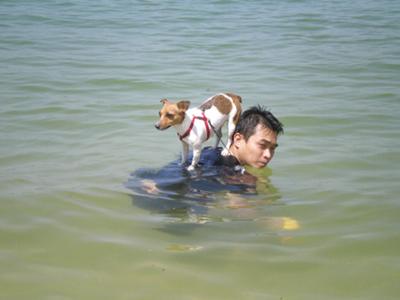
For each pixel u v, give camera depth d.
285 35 6.02
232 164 2.94
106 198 2.73
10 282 2.17
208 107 3.05
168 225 2.52
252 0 8.12
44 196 2.75
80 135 3.48
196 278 2.20
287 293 2.14
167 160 3.16
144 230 2.49
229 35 5.98
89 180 2.91
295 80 4.51
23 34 5.82
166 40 5.72
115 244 2.39
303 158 3.21
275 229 2.51
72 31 6.05
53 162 3.12
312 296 2.12
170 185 2.80
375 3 7.96
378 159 3.19
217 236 2.45
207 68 4.77
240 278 2.21
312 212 2.65
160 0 8.04
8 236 2.44
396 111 3.88
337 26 6.46
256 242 2.41
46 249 2.36
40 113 3.79
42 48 5.30
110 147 3.32
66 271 2.23
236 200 2.70
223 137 3.50
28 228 2.50
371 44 5.61
